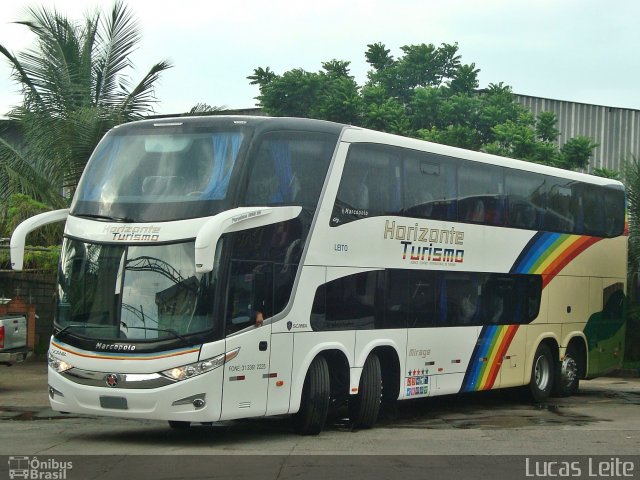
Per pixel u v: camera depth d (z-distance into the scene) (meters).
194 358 11.28
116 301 11.62
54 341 11.99
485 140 27.91
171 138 12.30
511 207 17.08
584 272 19.22
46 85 24.59
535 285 17.70
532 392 17.80
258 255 11.98
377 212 13.94
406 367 14.43
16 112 24.47
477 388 16.11
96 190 12.33
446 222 15.40
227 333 11.52
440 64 29.59
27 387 18.59
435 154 15.27
